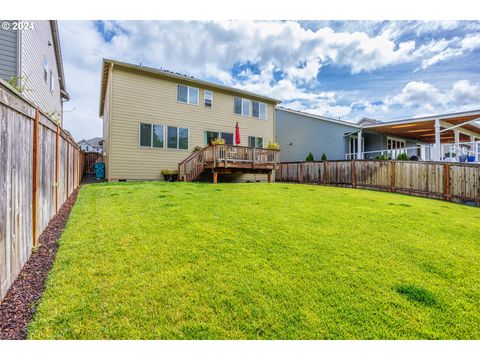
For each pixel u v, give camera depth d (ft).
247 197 23.84
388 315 7.47
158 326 6.77
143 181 37.93
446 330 7.04
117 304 7.46
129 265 9.64
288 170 52.60
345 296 8.25
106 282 8.50
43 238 11.68
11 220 7.97
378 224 16.01
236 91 50.08
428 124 47.85
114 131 37.52
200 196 23.34
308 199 24.11
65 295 7.75
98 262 9.79
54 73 41.73
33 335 6.37
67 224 13.93
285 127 70.44
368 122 73.41
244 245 11.86
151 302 7.60
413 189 32.94
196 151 43.19
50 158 13.46
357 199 25.41
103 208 17.56
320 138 61.57
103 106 55.52
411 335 6.86
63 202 18.08
